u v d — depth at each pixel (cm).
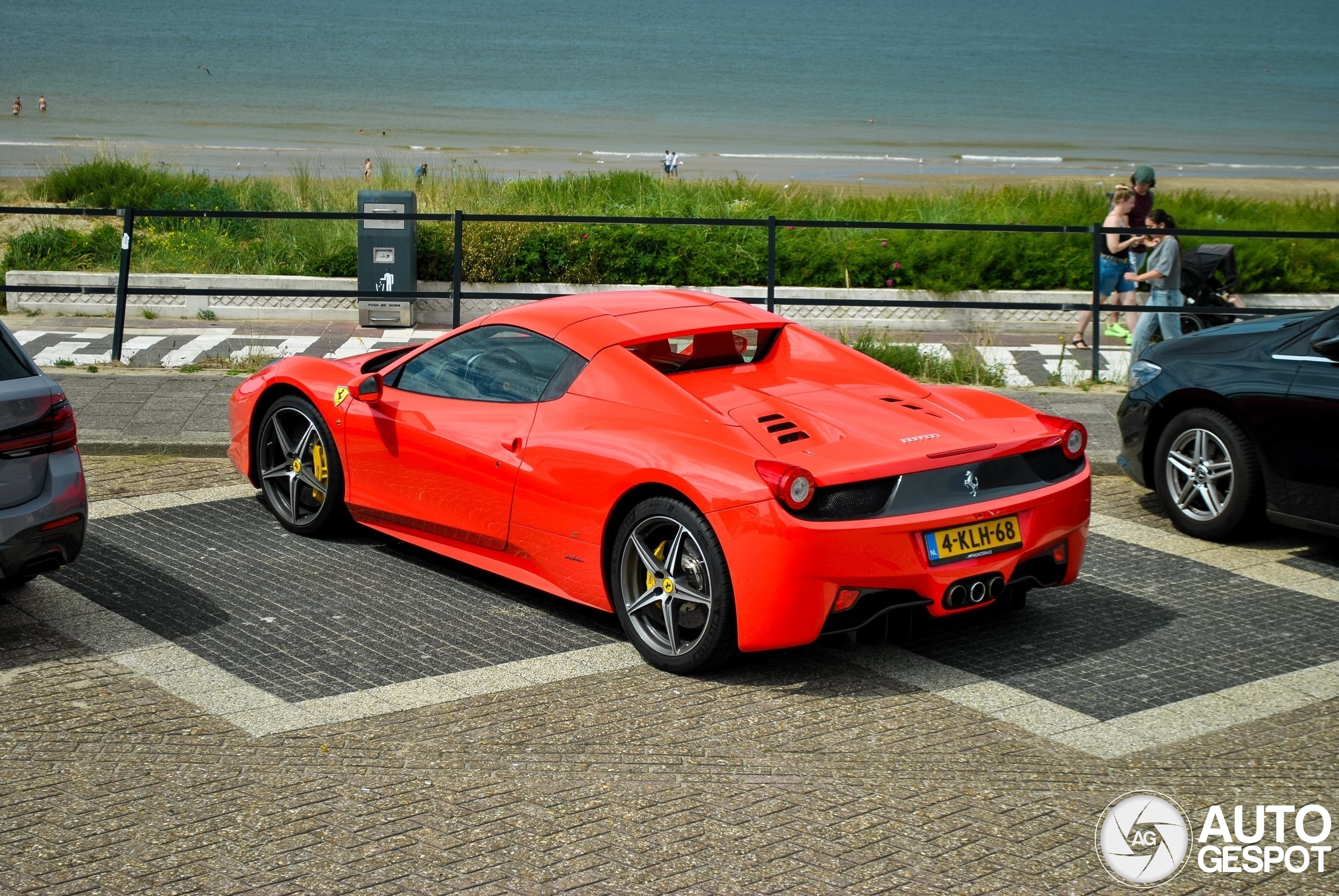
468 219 1117
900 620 511
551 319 592
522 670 514
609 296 632
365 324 1422
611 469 519
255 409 695
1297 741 461
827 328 1467
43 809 396
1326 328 670
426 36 11719
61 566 560
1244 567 666
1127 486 824
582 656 530
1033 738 460
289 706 477
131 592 595
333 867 364
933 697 495
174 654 524
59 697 481
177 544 664
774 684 505
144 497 744
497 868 364
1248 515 690
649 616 529
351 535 686
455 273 1133
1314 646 555
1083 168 4225
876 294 1509
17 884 353
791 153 4688
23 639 537
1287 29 17288
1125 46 13450
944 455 500
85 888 352
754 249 1574
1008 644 553
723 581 488
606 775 425
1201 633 569
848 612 490
